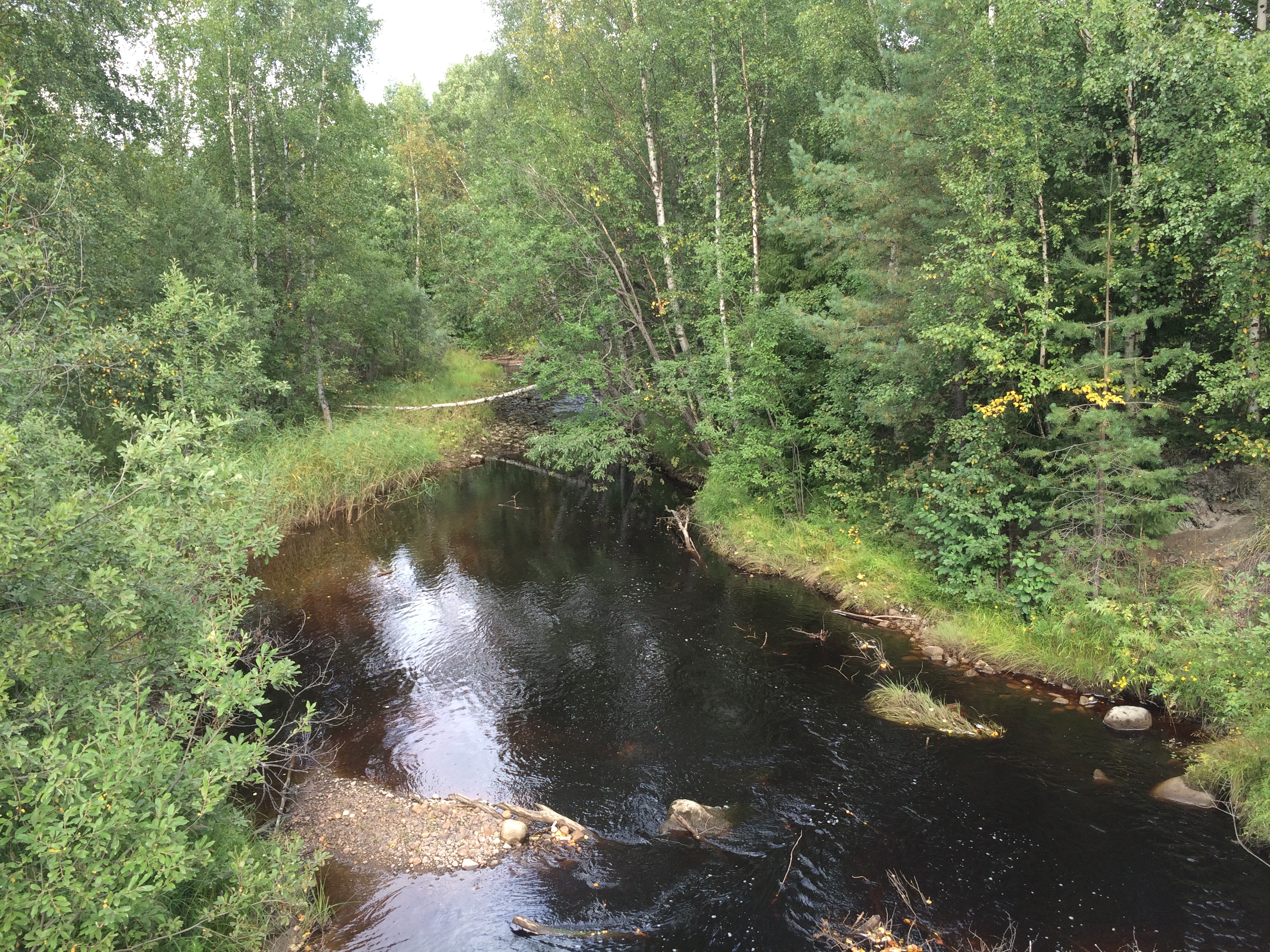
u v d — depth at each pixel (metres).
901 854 6.26
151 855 3.90
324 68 20.98
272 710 9.00
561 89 17.20
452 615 11.84
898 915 5.59
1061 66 9.47
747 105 15.29
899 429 12.13
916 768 7.50
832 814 6.84
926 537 11.38
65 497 4.90
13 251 5.42
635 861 6.36
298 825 6.91
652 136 16.83
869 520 12.95
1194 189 8.32
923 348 10.65
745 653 10.30
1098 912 5.54
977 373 10.39
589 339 17.30
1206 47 7.88
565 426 18.77
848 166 11.67
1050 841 6.34
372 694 9.39
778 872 6.13
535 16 17.81
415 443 21.42
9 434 4.06
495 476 22.12
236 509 6.30
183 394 7.59
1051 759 7.55
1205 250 8.78
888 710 8.58
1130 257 9.28
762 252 16.12
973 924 5.46
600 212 17.42
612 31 16.94
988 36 9.50
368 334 26.48
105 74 15.72
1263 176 7.14
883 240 11.26
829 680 9.46
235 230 17.97
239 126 20.20
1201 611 8.48
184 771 4.82
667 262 16.75
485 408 27.88
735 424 14.72
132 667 5.36
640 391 17.75
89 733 4.67
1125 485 8.73
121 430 12.68
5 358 5.50
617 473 22.12
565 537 16.12
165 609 5.41
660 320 18.67
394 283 26.62
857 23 14.77
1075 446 9.25
